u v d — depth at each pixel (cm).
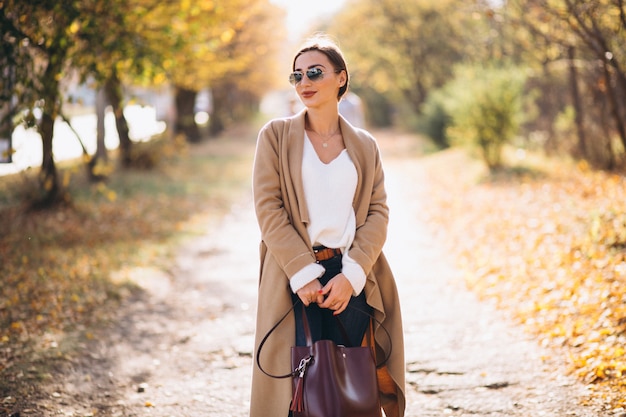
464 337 484
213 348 480
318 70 266
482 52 1608
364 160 272
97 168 920
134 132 2625
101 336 500
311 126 274
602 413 343
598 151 1139
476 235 820
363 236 265
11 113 652
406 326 517
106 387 411
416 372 422
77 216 952
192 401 389
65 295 588
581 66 987
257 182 265
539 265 629
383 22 2738
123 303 588
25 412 369
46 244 782
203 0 897
